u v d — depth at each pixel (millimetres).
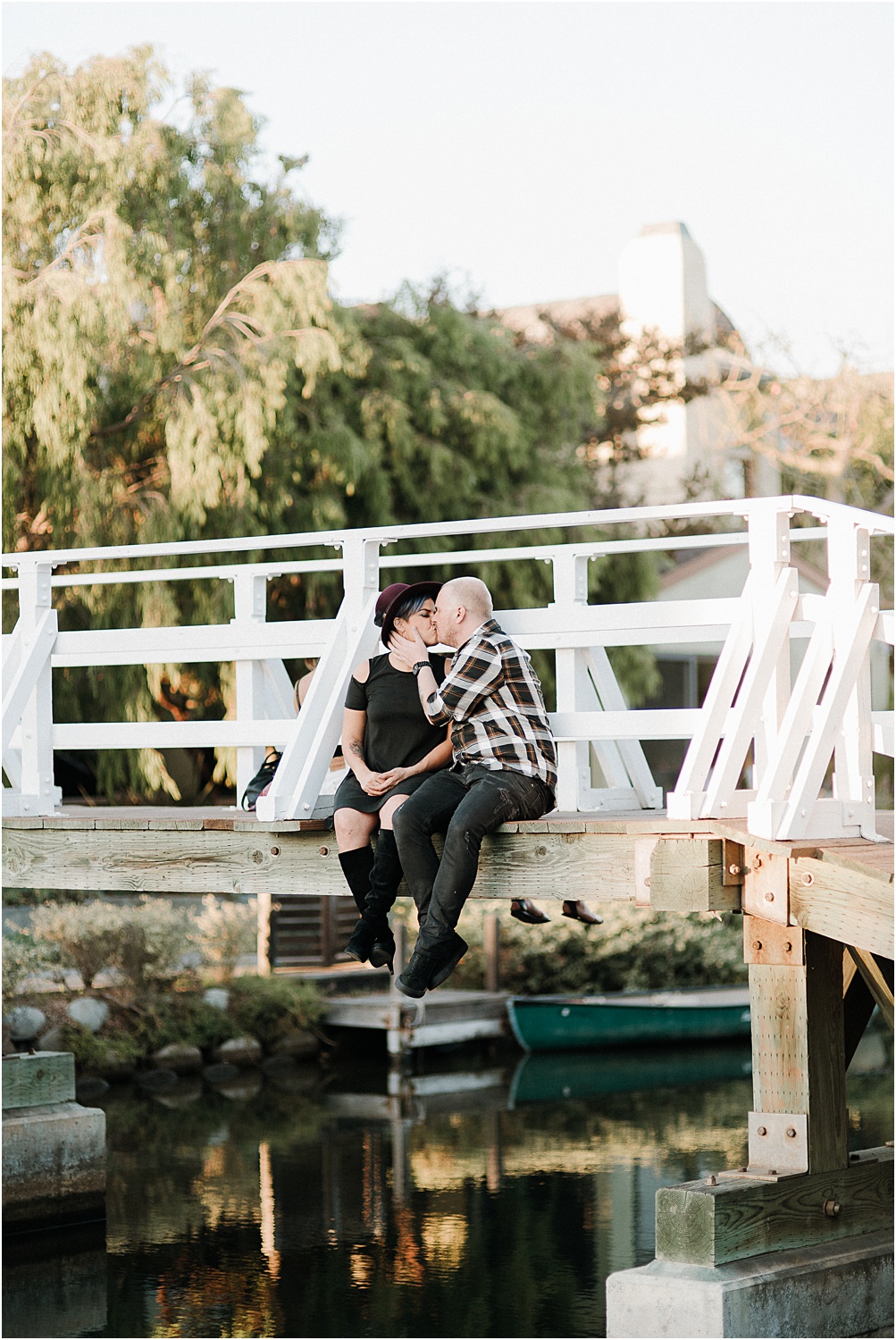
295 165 17766
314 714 6473
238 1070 14734
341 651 6598
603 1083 14281
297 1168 10594
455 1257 8406
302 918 16391
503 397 19625
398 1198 9711
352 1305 7605
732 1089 13945
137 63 16312
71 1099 9406
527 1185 10000
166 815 7355
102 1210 9297
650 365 27047
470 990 16344
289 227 17250
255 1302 7695
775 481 27531
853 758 5777
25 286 15070
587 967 16859
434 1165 10656
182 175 16453
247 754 7156
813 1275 5477
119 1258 8508
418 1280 8016
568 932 16859
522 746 5676
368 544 6676
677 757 23875
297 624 6918
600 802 6883
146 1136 11750
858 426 26922
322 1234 8914
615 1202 9508
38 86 15992
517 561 18578
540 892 5746
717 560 24891
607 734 6199
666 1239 5418
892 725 6156
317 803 6445
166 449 16344
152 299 16125
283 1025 15195
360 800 5977
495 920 16266
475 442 18562
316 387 17453
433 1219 9203
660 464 27000
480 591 5777
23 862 7047
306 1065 15219
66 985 14227
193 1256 8516
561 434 20172
